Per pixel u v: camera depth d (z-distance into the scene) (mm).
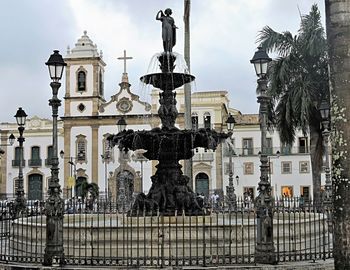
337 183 6352
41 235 12648
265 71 12031
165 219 13617
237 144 61594
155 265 10430
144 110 63906
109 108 64625
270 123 30062
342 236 6277
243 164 60156
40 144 67625
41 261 11352
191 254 11227
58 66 12125
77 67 65688
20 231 14164
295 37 30094
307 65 29516
